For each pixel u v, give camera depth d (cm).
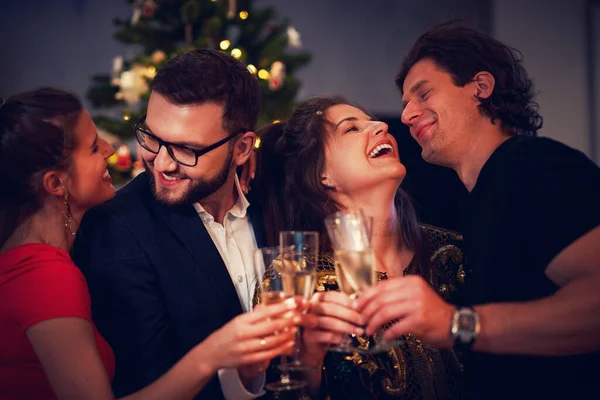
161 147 187
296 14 688
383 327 190
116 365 189
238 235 216
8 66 652
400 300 149
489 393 175
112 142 420
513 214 167
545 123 627
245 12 416
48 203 174
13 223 172
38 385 166
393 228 208
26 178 170
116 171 412
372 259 151
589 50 627
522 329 148
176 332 191
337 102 224
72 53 661
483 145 185
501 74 185
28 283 161
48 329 156
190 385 154
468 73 185
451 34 190
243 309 210
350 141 207
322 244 209
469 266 192
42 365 158
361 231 151
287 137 224
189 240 196
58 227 175
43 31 658
